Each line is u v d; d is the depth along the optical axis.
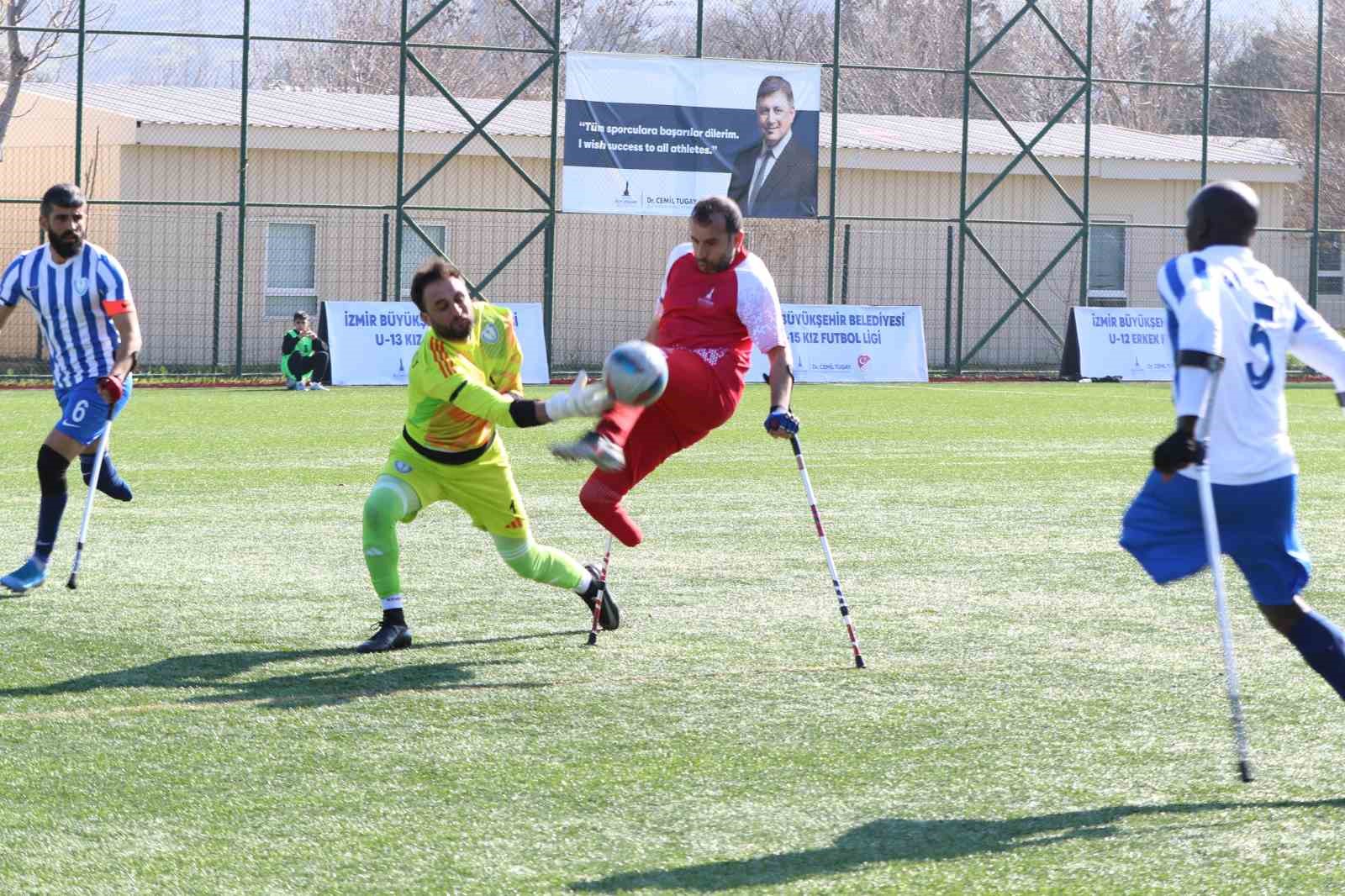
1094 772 7.29
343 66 57.03
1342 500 17.33
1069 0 72.25
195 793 6.91
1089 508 16.58
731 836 6.39
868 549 13.91
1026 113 71.06
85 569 12.51
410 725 8.06
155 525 14.80
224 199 40.31
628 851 6.21
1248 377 6.86
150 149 39.47
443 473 9.74
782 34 63.69
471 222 42.41
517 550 9.92
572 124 37.94
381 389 34.31
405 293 41.94
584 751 7.59
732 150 39.00
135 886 5.80
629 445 9.73
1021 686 8.97
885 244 45.72
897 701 8.59
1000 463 20.84
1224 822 6.59
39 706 8.34
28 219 41.00
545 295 38.16
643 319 44.16
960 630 10.52
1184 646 10.05
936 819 6.62
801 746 7.70
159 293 40.03
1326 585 12.33
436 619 10.79
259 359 41.09
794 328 38.88
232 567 12.70
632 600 11.55
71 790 6.92
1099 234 47.69
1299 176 49.53
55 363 11.79
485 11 56.47
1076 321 40.94
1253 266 7.02
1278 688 8.93
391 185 41.81
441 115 43.50
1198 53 73.88
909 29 67.50
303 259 41.25
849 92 66.25
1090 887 5.87
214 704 8.44
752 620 10.84
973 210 44.00
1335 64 61.84
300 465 19.86
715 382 9.67
